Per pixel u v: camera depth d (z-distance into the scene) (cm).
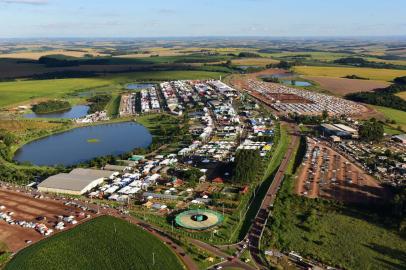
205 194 15888
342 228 13000
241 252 11581
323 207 14550
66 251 11656
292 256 11300
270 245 11856
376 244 11988
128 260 11156
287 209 14212
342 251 11588
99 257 11325
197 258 11281
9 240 12356
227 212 14325
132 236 12531
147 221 13700
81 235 12606
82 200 15538
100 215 14162
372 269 10731
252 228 12975
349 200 15075
